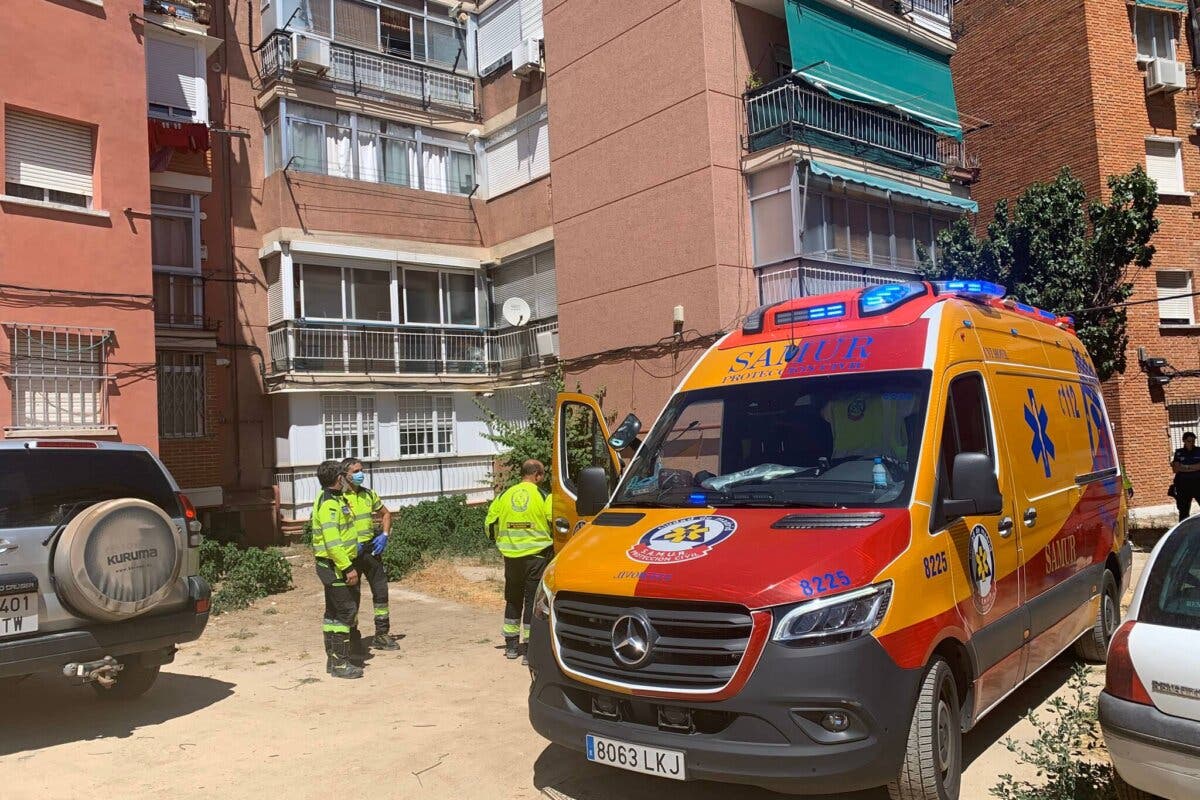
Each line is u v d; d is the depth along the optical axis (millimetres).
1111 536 6961
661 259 16625
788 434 4973
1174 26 19359
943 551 4305
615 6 17609
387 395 20094
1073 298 13867
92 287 12359
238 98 19172
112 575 5699
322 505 7559
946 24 19828
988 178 20938
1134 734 3559
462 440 21281
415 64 21219
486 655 8133
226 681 7371
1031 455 5609
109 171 12680
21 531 5566
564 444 7586
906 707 3828
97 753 5488
